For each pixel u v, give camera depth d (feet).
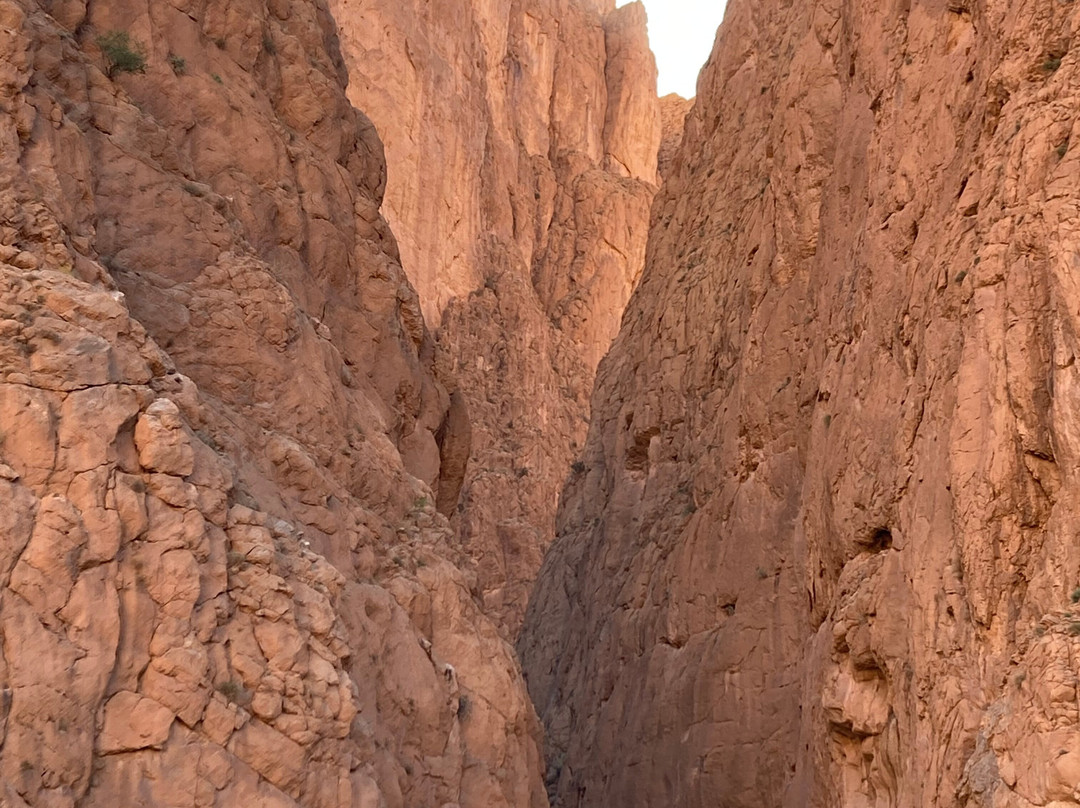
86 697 38.93
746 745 80.69
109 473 41.04
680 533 98.48
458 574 64.69
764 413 85.87
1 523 38.27
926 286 55.52
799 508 80.12
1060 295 42.14
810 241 83.20
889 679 55.62
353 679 51.55
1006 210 47.65
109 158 55.47
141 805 39.63
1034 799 35.99
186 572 42.24
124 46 60.39
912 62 63.05
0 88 47.16
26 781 36.91
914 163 60.64
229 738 42.06
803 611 79.05
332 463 59.93
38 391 40.37
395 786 50.49
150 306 54.95
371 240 77.71
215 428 51.13
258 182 66.64
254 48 70.64
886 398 59.67
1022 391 44.80
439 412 82.33
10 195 45.47
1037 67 48.98
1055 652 37.01
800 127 83.87
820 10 84.02
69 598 39.14
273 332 59.00
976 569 46.01
